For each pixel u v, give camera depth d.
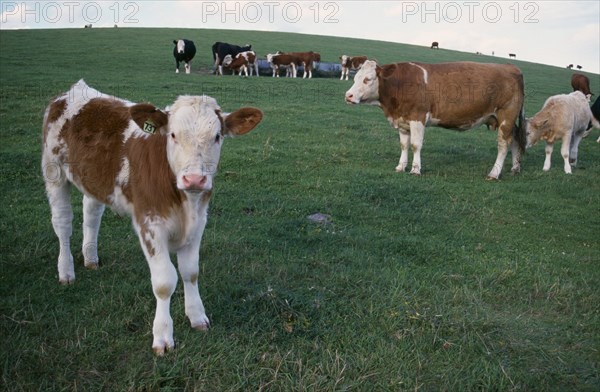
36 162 9.89
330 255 6.48
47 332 4.49
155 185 4.27
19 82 18.67
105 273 5.70
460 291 5.57
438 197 9.12
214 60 33.81
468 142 15.09
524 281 6.01
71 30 49.38
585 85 28.52
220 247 6.45
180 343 4.41
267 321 4.77
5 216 7.31
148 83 21.28
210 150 4.16
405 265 6.26
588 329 5.01
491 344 4.62
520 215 8.55
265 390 3.92
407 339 4.64
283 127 14.49
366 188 9.21
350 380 4.03
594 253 7.16
